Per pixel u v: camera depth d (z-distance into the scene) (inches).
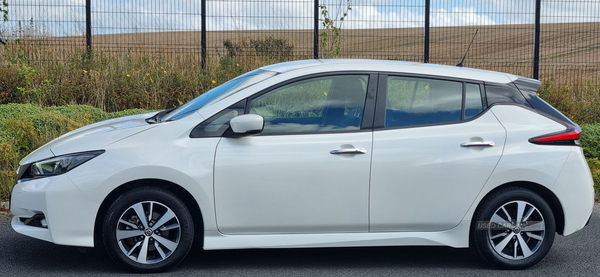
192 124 148.9
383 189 150.0
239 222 147.9
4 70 362.0
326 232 151.9
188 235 149.0
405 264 164.9
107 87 363.3
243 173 146.1
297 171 147.2
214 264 161.0
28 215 146.2
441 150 151.9
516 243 158.4
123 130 150.9
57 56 393.7
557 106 400.5
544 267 163.0
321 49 416.2
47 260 161.3
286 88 154.0
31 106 308.5
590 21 424.2
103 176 142.2
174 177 143.6
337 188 148.6
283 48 415.5
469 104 158.2
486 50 432.5
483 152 153.0
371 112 153.9
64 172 143.6
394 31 419.8
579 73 435.2
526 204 157.0
